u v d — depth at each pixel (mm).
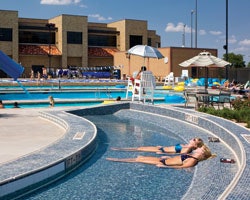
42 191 5930
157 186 6223
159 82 37656
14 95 26188
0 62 14078
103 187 6156
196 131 11609
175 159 7746
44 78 43812
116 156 8406
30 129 11000
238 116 12734
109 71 54031
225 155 8297
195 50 43688
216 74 43719
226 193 4797
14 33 48625
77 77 46188
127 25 55125
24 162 6520
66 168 6957
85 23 52750
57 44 52719
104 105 16234
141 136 11094
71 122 11359
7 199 5516
